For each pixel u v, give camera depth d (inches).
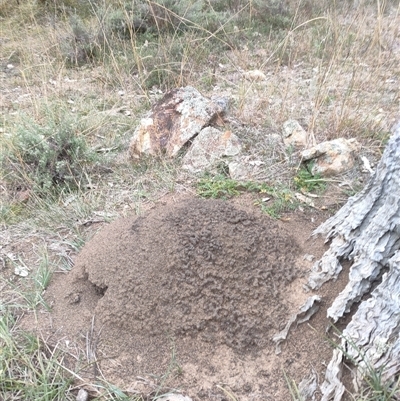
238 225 92.0
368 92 171.0
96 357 80.7
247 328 81.3
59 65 221.3
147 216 98.4
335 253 86.2
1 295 94.8
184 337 81.9
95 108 178.1
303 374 76.5
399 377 67.3
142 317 83.0
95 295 90.9
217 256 86.2
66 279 95.9
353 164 125.6
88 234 111.3
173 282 84.4
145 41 229.3
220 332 81.7
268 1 276.7
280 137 141.5
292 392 72.2
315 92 162.2
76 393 76.2
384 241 77.6
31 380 77.1
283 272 87.5
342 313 78.2
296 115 155.3
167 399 74.0
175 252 85.7
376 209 83.0
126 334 83.3
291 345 79.9
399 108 158.6
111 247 92.7
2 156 134.5
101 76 209.3
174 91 150.2
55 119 156.3
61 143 134.1
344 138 135.3
